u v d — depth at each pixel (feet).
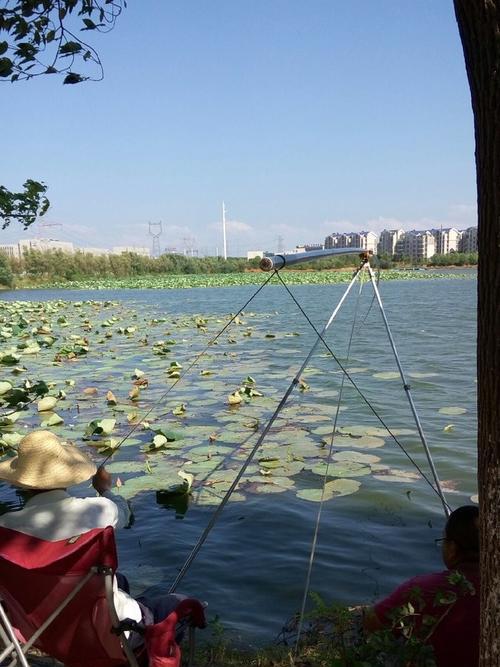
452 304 96.78
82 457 9.42
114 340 57.72
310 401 31.30
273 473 20.98
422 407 29.89
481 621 6.35
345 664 8.60
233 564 14.97
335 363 42.80
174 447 24.08
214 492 19.52
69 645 8.51
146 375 39.47
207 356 46.75
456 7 5.79
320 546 15.78
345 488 19.48
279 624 12.36
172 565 14.98
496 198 5.70
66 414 29.84
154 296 139.23
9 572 8.22
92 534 7.93
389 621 8.70
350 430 25.79
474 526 8.75
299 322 72.28
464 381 36.09
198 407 30.45
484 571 6.24
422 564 14.82
